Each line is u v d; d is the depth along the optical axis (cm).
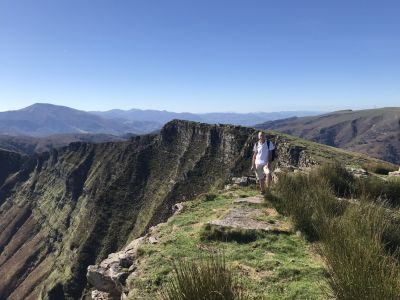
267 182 1402
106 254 12581
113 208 14188
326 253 721
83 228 14288
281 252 909
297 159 8631
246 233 1012
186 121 15750
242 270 813
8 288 16250
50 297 11644
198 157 14062
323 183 1271
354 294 536
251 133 12688
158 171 15438
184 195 12925
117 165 18638
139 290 812
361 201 974
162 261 917
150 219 12962
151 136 18850
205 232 1041
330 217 913
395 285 511
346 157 7431
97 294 1114
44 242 18375
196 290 551
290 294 696
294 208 1059
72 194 19775
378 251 637
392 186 1330
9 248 19775
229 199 1453
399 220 905
